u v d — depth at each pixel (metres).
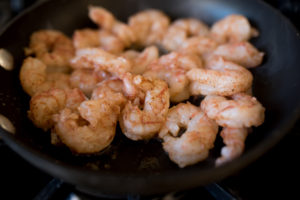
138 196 0.31
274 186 0.34
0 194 0.34
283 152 0.36
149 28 0.45
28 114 0.34
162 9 0.46
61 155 0.33
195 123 0.33
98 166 0.32
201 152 0.31
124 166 0.32
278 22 0.38
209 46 0.40
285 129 0.29
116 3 0.45
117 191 0.28
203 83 0.35
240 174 0.34
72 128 0.32
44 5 0.42
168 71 0.37
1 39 0.37
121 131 0.35
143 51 0.40
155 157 0.33
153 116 0.33
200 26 0.43
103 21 0.43
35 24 0.41
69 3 0.43
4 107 0.34
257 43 0.40
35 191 0.35
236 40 0.41
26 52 0.40
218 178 0.28
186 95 0.37
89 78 0.37
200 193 0.33
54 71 0.40
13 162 0.36
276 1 0.42
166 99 0.34
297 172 0.35
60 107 0.35
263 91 0.36
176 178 0.26
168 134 0.34
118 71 0.36
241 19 0.40
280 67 0.36
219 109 0.32
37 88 0.36
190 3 0.45
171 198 0.32
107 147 0.34
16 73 0.38
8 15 0.47
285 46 0.37
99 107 0.33
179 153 0.31
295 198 0.33
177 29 0.43
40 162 0.27
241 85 0.35
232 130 0.32
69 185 0.33
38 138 0.34
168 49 0.42
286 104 0.33
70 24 0.44
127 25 0.45
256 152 0.27
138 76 0.33
